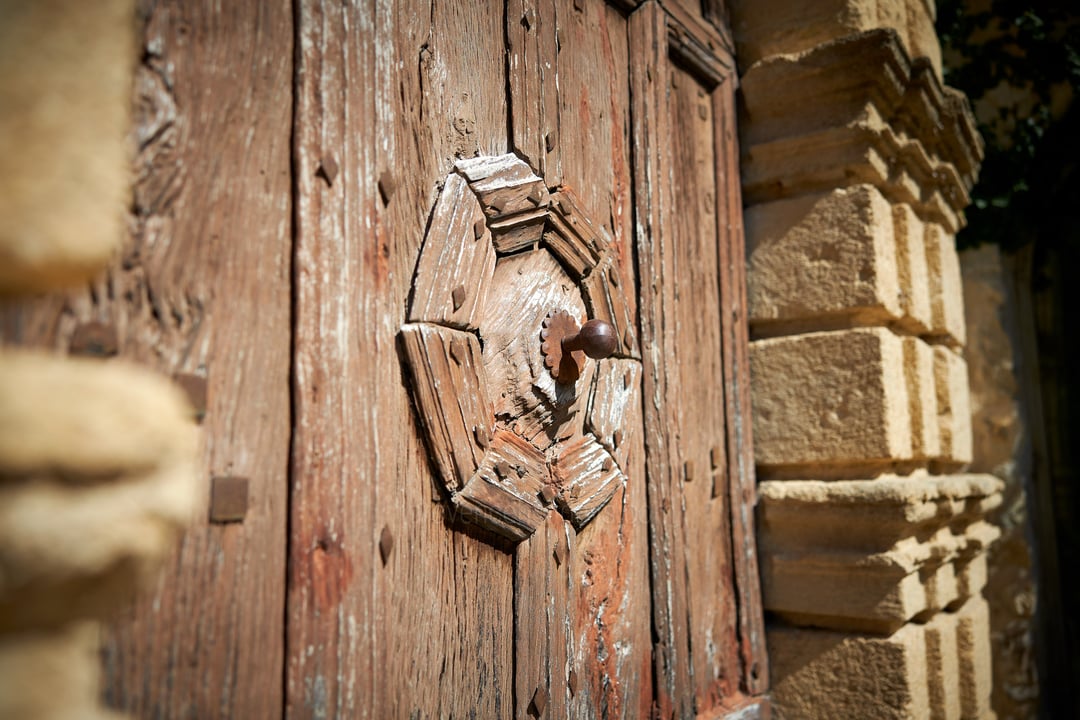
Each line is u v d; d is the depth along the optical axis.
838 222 1.91
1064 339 3.28
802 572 1.86
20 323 0.66
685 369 1.73
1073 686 2.98
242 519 0.81
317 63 0.94
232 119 0.85
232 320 0.83
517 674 1.18
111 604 0.47
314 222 0.92
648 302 1.59
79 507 0.42
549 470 1.28
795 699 1.86
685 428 1.71
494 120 1.26
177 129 0.79
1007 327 2.96
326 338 0.92
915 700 1.77
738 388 1.90
